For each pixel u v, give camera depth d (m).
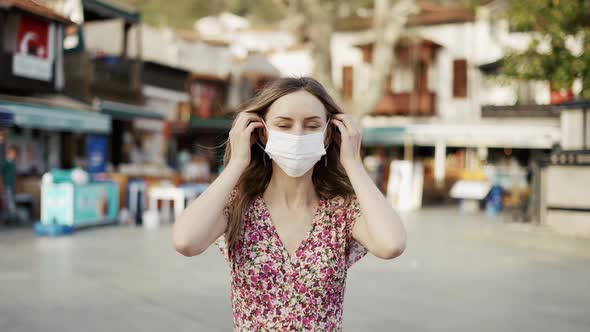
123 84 19.84
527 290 6.58
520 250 9.80
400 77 27.83
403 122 27.62
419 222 14.94
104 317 5.14
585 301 6.06
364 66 28.55
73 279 6.82
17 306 5.48
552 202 12.04
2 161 13.31
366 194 1.81
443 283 6.91
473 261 8.60
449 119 26.88
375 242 1.76
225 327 4.88
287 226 1.86
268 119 1.86
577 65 14.70
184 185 15.50
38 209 14.09
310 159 1.80
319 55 19.69
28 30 14.50
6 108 12.80
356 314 5.39
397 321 5.16
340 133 1.98
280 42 28.19
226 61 29.45
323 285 1.79
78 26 17.73
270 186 1.91
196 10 30.08
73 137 17.16
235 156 1.83
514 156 25.28
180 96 23.70
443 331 4.87
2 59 13.83
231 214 1.87
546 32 15.26
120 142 20.05
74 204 11.64
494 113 23.56
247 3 29.59
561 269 8.01
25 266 7.64
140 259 8.37
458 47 26.88
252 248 1.81
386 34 20.70
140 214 13.36
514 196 21.20
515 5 15.74
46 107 14.16
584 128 11.84
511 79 16.55
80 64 17.94
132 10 19.98
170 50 26.98
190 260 8.37
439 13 27.39
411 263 8.36
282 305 1.78
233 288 1.86
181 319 5.11
